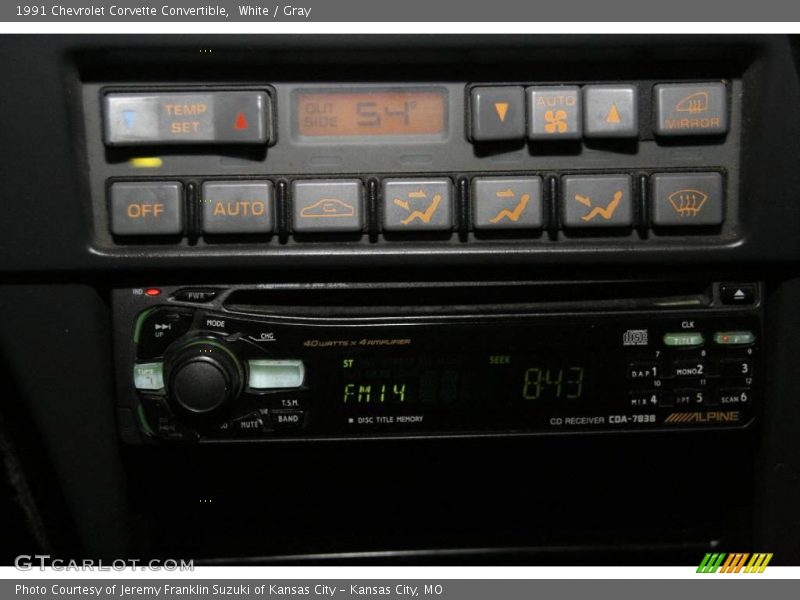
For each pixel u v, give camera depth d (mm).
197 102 683
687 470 777
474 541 812
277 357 717
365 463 768
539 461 775
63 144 672
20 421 731
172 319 713
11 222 676
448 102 696
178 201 688
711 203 701
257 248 696
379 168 696
